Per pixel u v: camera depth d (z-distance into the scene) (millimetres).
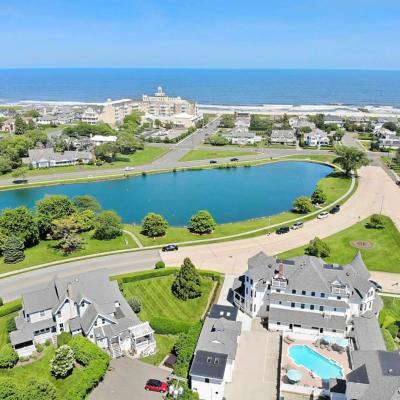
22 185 189000
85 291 80688
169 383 65812
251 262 89812
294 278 83188
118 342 75125
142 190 188375
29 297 78438
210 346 69438
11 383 60469
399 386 57344
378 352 65562
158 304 90438
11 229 114812
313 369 70438
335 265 88000
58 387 65875
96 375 66000
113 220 125438
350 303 80500
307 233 130750
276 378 69312
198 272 101125
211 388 64500
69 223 118188
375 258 112750
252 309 85062
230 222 148875
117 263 109438
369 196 168000
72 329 77125
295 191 186250
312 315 80750
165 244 122312
